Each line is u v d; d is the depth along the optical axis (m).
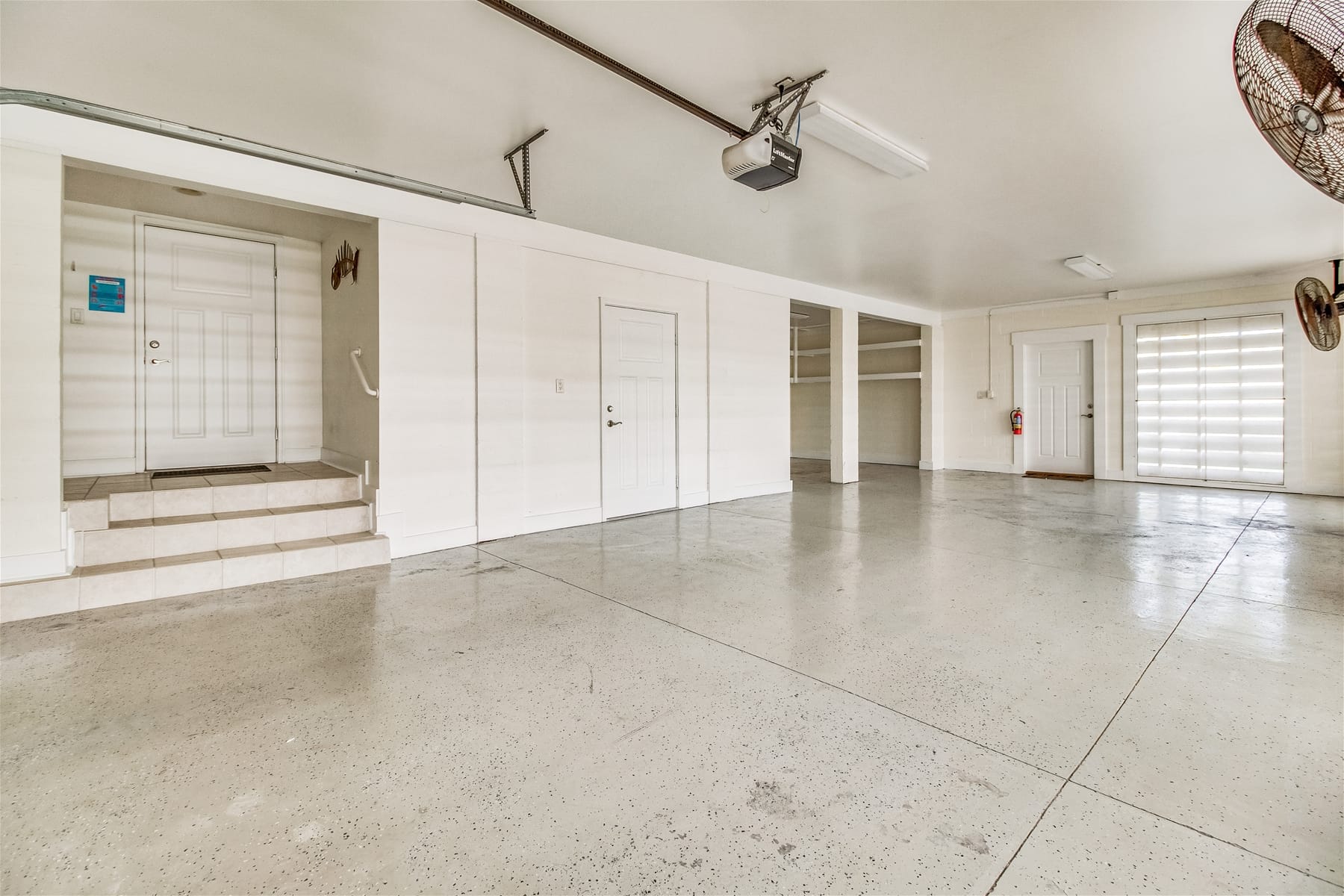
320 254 5.14
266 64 2.54
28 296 2.81
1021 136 3.23
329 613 2.93
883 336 10.27
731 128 3.09
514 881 1.25
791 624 2.77
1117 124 3.10
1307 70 1.14
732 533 4.79
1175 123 3.09
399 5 2.14
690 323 5.93
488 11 2.19
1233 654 2.40
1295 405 6.48
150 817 1.46
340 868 1.29
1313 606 2.98
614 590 3.31
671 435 5.80
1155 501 6.23
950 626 2.73
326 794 1.55
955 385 9.30
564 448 4.96
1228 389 6.91
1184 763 1.66
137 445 4.35
